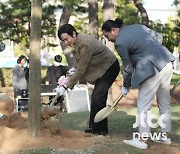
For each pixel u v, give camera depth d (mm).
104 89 5332
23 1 16469
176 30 18062
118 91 15383
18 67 9383
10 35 17844
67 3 11750
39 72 4660
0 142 4625
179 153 4887
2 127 4883
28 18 17062
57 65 10008
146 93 4855
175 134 5914
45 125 5031
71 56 13641
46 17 17234
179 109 8664
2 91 15492
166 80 5012
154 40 4906
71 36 5066
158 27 17906
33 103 4684
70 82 5164
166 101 5199
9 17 17078
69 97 9125
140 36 4812
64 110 9188
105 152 4504
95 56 5211
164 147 5090
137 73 4777
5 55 24750
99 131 5520
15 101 8852
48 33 17891
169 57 4863
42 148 4473
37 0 4555
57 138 4820
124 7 18656
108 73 5316
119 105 12516
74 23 20031
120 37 4812
